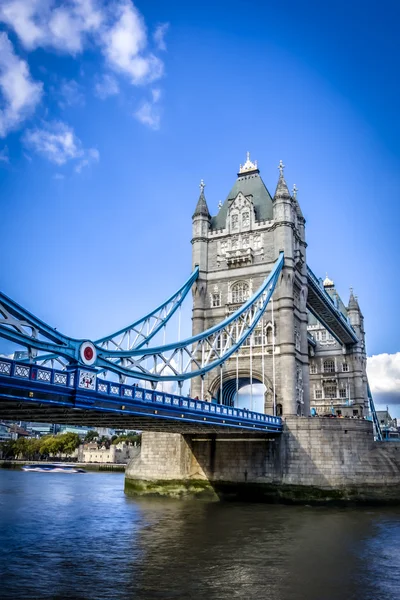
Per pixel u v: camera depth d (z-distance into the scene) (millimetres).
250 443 49500
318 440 47344
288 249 58594
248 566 24516
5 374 20922
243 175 68438
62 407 25203
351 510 42156
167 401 32156
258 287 59406
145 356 33000
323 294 71188
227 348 51500
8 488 66625
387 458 47219
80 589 20812
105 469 123625
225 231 63156
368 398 95312
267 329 57281
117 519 37688
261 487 47875
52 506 45656
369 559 26000
